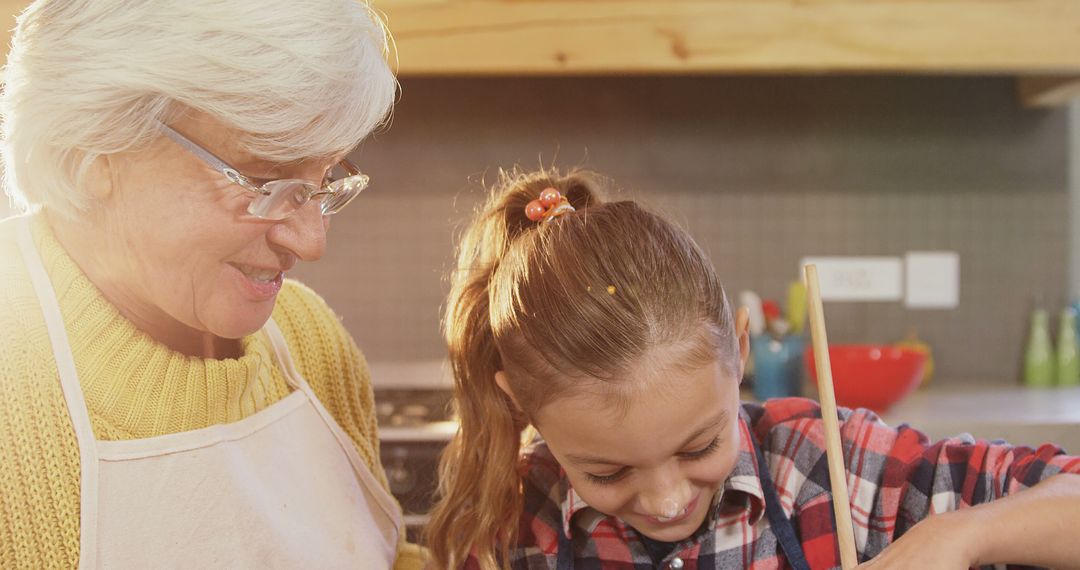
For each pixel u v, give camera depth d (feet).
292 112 2.51
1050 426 7.11
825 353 2.73
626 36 7.41
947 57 7.34
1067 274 9.02
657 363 2.69
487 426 3.39
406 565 3.64
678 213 9.04
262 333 3.43
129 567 2.78
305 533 3.18
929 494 3.20
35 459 2.70
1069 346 8.71
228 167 2.58
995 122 8.93
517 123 9.04
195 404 2.99
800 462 3.43
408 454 7.26
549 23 7.41
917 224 9.04
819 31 7.34
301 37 2.49
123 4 2.45
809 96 8.96
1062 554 2.71
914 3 7.31
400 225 9.13
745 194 9.05
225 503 2.99
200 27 2.41
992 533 2.68
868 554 3.25
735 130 9.00
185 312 2.81
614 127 9.03
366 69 2.66
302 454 3.35
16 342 2.73
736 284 9.12
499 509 3.35
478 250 3.50
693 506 2.91
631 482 2.86
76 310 2.80
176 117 2.55
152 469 2.88
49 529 2.70
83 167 2.60
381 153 9.09
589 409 2.73
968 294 9.06
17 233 2.95
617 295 2.74
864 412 3.54
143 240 2.68
